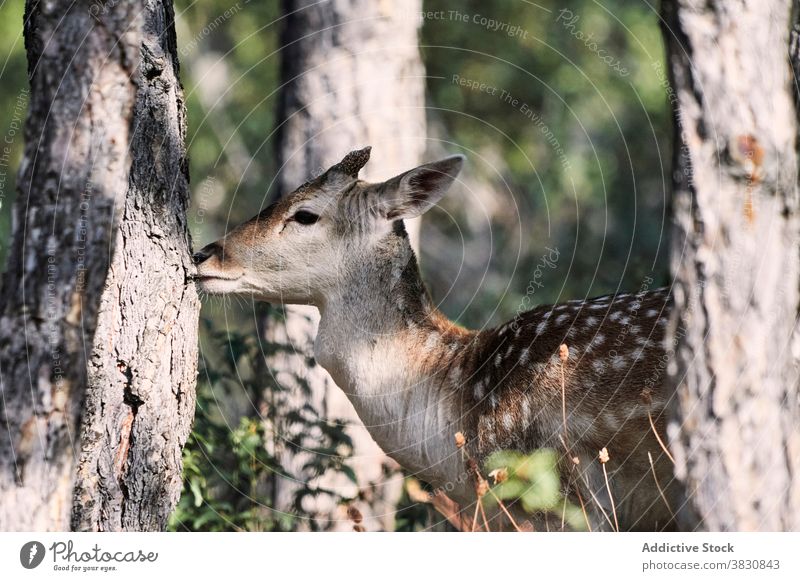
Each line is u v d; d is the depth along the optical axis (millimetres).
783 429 8188
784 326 8148
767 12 8023
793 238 8164
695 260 8156
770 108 7996
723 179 8031
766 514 8156
